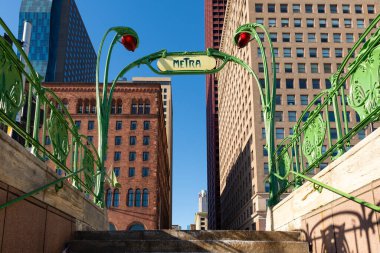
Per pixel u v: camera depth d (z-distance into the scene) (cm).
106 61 1094
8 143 442
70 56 15850
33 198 514
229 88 9562
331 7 6881
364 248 462
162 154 8725
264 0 6856
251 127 6297
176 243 640
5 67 466
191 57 1140
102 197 995
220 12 14862
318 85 6494
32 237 509
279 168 945
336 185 548
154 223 6306
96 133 6838
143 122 6919
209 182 16038
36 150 585
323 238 591
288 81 6481
